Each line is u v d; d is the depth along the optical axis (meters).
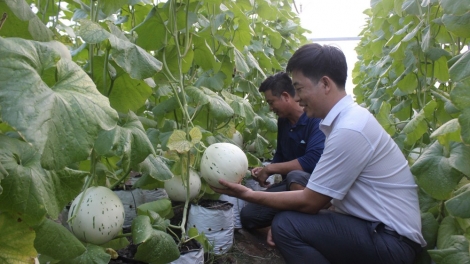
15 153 1.02
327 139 1.77
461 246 1.57
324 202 1.76
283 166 2.63
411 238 1.71
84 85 0.98
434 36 2.15
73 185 1.16
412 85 2.54
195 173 2.10
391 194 1.73
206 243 2.04
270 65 3.46
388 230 1.73
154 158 1.76
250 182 3.26
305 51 1.74
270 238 2.12
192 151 2.06
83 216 1.46
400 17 2.98
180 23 2.00
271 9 3.11
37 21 1.18
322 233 1.76
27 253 0.98
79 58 2.51
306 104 1.81
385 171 1.73
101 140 1.38
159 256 1.55
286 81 2.69
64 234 1.22
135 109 1.75
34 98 0.81
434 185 1.69
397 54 2.48
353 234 1.74
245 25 2.42
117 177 2.14
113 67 1.67
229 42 2.36
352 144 1.66
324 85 1.75
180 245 1.83
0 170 0.87
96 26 1.40
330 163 1.70
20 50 0.87
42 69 0.94
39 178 1.04
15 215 0.99
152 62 1.46
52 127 0.82
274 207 1.84
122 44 1.41
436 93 2.04
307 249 1.78
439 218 1.94
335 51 1.74
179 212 2.50
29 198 1.00
